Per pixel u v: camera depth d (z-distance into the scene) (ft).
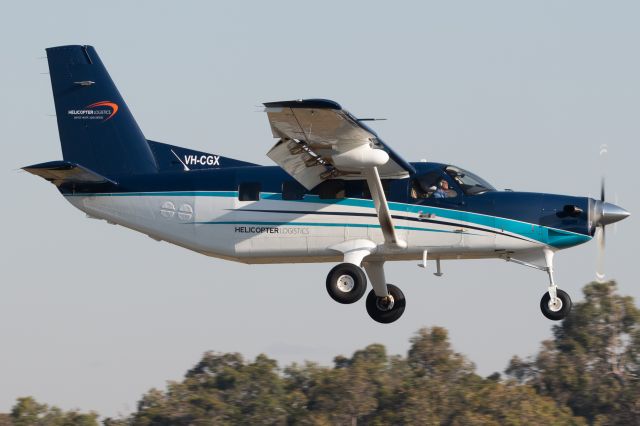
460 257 206.39
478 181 204.64
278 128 182.29
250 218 207.62
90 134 223.71
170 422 328.49
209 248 211.00
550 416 306.76
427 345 330.75
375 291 216.74
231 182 209.87
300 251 206.39
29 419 318.04
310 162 195.62
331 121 178.19
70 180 215.10
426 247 202.18
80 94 224.94
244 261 211.82
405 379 325.21
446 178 202.28
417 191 202.18
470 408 308.19
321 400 327.06
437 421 304.91
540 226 200.03
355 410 317.22
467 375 326.65
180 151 220.23
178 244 214.69
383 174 201.87
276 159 193.77
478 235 200.64
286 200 206.18
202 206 210.79
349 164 188.24
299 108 173.88
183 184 213.05
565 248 202.69
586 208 199.93
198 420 329.93
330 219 203.62
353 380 320.91
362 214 202.49
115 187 216.95
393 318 218.59
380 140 186.19
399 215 201.98
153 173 218.18
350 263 201.16
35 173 210.79
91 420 320.70
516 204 200.64
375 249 202.80
